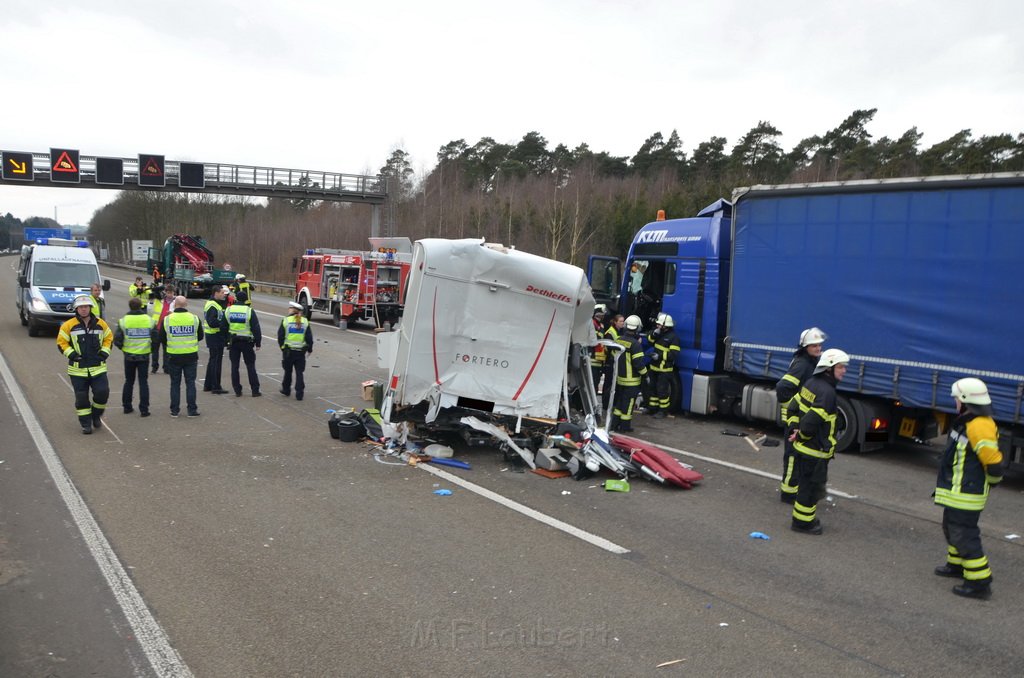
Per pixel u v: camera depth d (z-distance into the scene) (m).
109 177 34.81
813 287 9.38
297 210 90.12
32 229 50.28
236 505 6.54
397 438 8.74
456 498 6.98
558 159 62.84
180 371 10.45
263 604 4.57
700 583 5.12
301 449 8.70
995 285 7.75
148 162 35.16
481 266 8.66
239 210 89.31
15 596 4.61
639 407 12.09
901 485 7.96
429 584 4.96
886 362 8.69
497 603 4.69
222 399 11.90
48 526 5.88
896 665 4.05
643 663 3.98
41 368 14.28
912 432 8.98
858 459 9.17
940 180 8.12
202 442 8.89
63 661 3.85
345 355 17.69
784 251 9.70
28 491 6.78
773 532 6.29
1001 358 7.72
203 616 4.39
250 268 69.25
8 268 71.81
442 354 8.70
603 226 42.47
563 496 7.16
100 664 3.83
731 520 6.58
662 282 11.70
